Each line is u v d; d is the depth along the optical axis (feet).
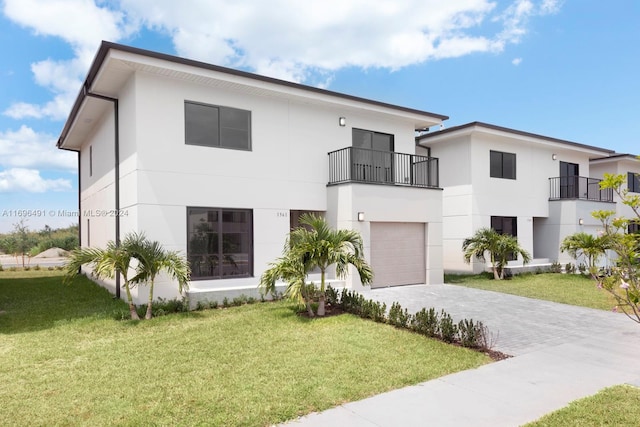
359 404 14.39
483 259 52.85
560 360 19.45
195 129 33.14
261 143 36.32
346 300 29.40
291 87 36.29
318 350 20.39
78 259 27.25
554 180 62.49
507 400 14.75
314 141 39.60
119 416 13.43
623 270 11.98
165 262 26.91
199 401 14.49
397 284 41.65
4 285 45.27
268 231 36.42
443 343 21.79
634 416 13.24
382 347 20.97
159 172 31.17
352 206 37.52
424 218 43.01
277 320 26.50
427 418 13.29
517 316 29.07
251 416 13.33
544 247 62.08
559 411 13.64
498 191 55.11
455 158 54.34
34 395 15.17
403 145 46.01
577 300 35.35
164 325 25.43
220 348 20.72
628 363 19.06
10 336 23.17
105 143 39.93
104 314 28.40
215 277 33.58
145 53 28.86
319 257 27.48
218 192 33.83
